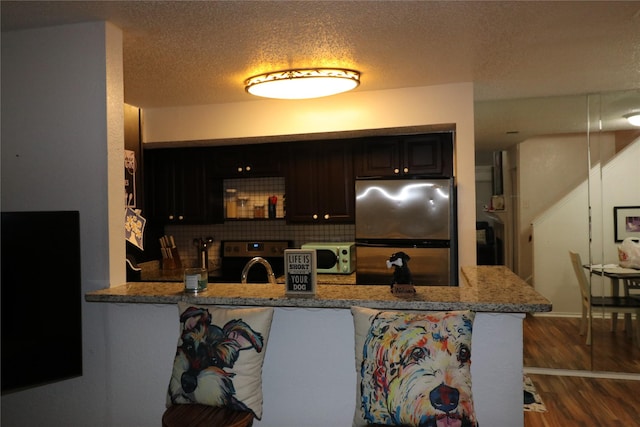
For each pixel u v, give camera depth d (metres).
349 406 2.06
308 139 4.15
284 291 2.14
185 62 2.88
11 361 1.94
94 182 2.30
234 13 2.19
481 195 4.15
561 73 3.30
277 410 2.14
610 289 3.80
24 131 2.39
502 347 1.93
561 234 4.00
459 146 3.55
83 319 2.34
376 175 4.04
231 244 4.65
